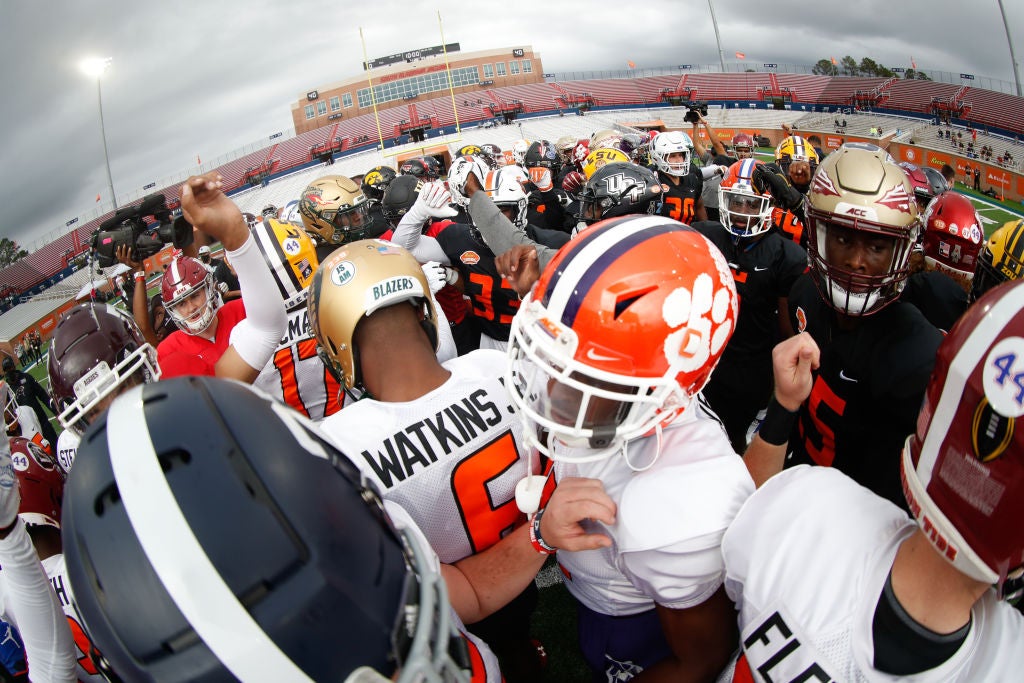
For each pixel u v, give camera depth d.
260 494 0.77
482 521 1.56
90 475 0.79
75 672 1.36
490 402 1.57
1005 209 17.83
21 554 1.25
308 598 0.73
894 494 2.01
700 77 45.84
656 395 1.24
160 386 0.89
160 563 0.71
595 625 1.52
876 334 1.96
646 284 1.20
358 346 1.58
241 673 0.71
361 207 3.71
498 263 2.30
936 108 31.02
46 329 21.48
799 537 0.99
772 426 1.47
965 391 0.77
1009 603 0.90
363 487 0.94
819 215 1.83
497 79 54.28
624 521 1.21
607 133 10.14
